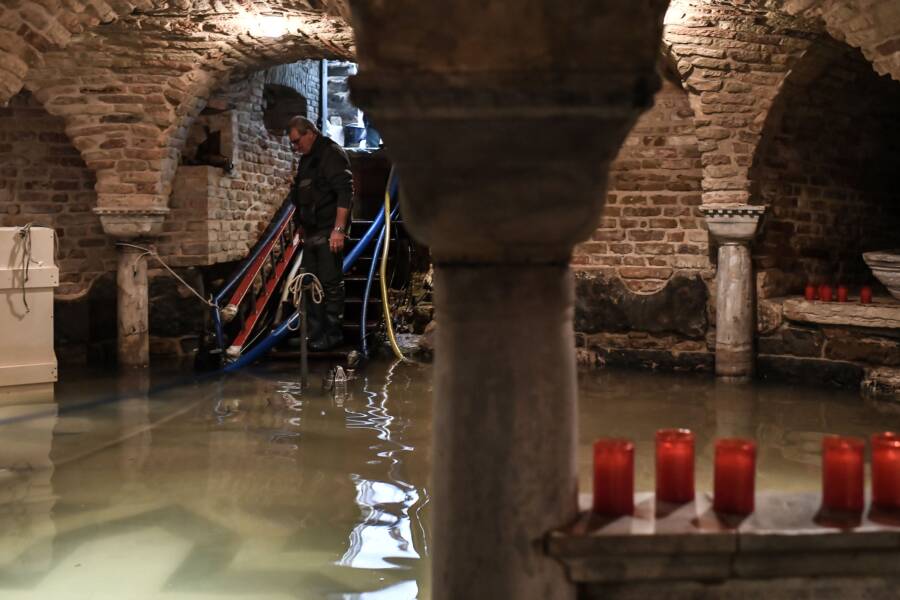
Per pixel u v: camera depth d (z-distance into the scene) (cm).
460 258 205
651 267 845
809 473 483
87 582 350
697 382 774
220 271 959
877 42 564
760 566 205
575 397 214
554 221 196
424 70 182
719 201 766
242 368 836
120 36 787
